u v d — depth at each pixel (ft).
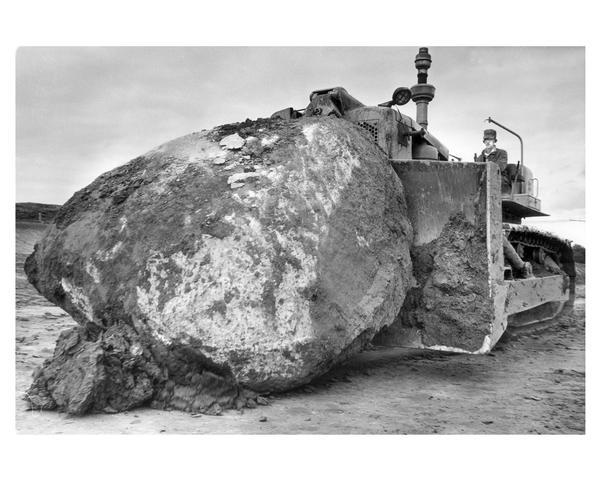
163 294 17.71
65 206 21.47
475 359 26.66
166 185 20.08
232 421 16.60
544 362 26.66
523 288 29.86
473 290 21.75
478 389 21.22
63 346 18.54
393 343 22.80
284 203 19.01
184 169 20.47
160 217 18.97
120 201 20.29
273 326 17.47
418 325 22.49
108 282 18.66
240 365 17.26
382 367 24.21
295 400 18.67
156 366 17.65
